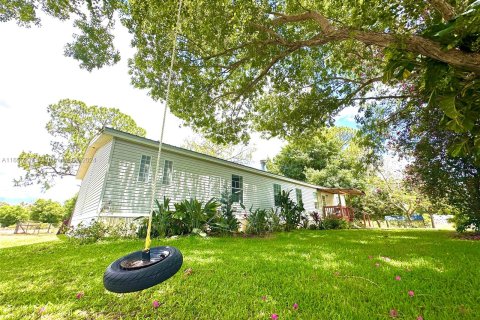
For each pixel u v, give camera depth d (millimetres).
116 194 6789
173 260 1610
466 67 1877
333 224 12516
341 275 2658
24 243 6770
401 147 7957
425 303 1860
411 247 4621
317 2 4906
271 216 9781
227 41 5387
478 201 6211
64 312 1876
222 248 4582
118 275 1440
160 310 1862
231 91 7371
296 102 7992
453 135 5723
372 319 1638
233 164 10516
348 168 19875
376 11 2709
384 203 17500
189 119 7570
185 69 5969
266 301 1982
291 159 21688
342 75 7754
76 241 5637
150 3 4637
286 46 4926
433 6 2465
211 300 2023
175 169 8500
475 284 2252
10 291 2332
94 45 5578
